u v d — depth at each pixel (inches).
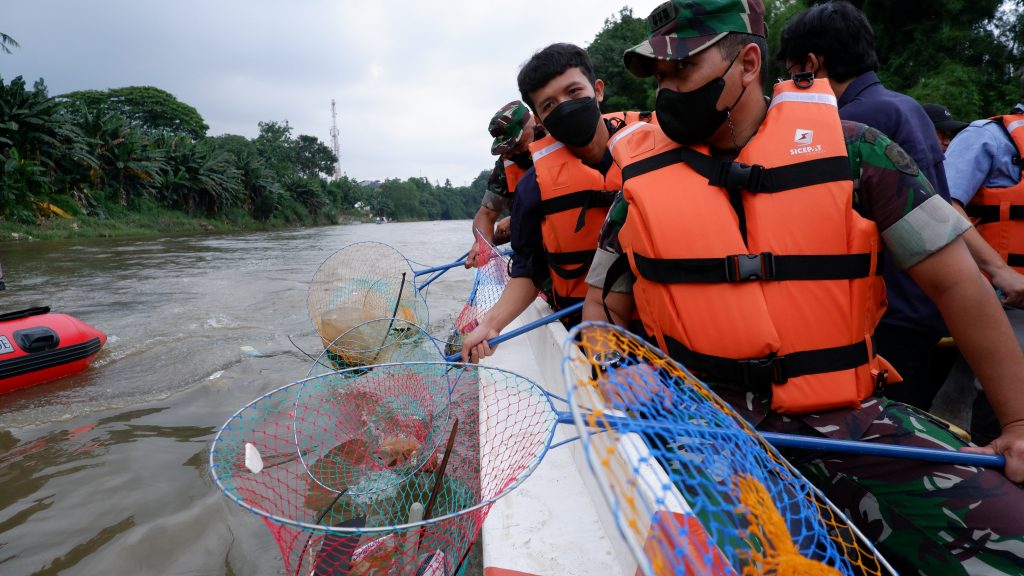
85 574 71.6
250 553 74.9
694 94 53.1
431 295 272.8
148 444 108.3
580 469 58.8
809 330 50.4
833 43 82.1
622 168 61.0
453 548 51.3
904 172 50.1
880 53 582.6
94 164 1115.9
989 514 43.4
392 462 75.9
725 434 36.6
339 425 81.9
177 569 72.1
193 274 374.6
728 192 54.1
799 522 42.3
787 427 52.3
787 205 51.1
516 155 146.9
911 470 47.9
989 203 96.3
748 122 56.0
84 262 470.3
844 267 50.6
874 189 51.4
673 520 28.1
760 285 51.0
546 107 90.3
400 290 129.6
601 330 39.6
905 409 54.2
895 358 82.7
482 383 85.4
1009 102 507.5
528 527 51.3
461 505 63.1
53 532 80.4
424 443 79.2
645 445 31.3
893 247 51.2
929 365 83.6
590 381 30.2
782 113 54.7
